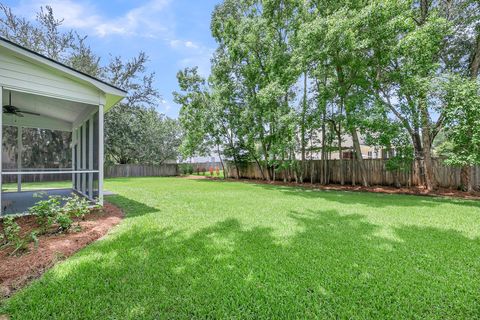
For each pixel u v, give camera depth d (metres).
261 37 11.04
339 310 1.74
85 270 2.32
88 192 5.80
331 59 8.27
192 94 15.07
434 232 3.55
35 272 2.29
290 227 3.82
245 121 12.61
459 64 8.12
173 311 1.73
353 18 7.09
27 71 3.98
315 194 7.69
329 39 7.32
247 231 3.59
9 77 3.79
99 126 4.85
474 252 2.78
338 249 2.88
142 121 18.48
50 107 6.18
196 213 4.79
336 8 8.08
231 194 7.63
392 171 9.17
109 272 2.28
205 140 15.34
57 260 2.54
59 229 3.50
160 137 21.08
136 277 2.19
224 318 1.67
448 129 6.62
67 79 4.45
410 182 8.84
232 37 12.34
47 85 4.19
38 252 2.68
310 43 7.79
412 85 7.10
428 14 7.50
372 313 1.71
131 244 3.01
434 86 6.48
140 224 3.94
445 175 8.28
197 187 9.84
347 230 3.66
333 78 9.46
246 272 2.30
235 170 16.41
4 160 8.86
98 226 3.76
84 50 15.12
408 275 2.24
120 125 16.95
